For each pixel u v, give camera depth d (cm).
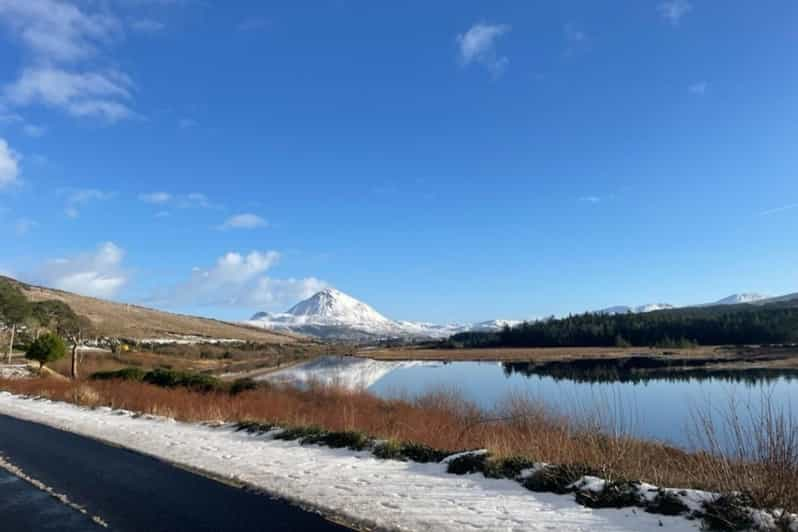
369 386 4550
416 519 675
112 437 1379
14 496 819
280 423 1413
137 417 1739
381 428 1409
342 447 1124
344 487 836
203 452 1143
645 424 2175
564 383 4766
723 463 722
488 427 1405
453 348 15488
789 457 657
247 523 684
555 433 1067
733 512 615
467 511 695
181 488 859
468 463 908
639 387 4306
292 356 11838
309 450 1122
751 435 712
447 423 1590
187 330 15712
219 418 1698
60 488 864
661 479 805
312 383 3244
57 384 2916
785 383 4444
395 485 834
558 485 777
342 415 1734
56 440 1345
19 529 671
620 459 857
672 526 617
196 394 2484
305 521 687
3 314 5888
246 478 919
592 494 725
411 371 7119
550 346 13912
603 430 994
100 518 710
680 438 1677
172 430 1448
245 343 14788
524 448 1012
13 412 1956
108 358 6400
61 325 6378
